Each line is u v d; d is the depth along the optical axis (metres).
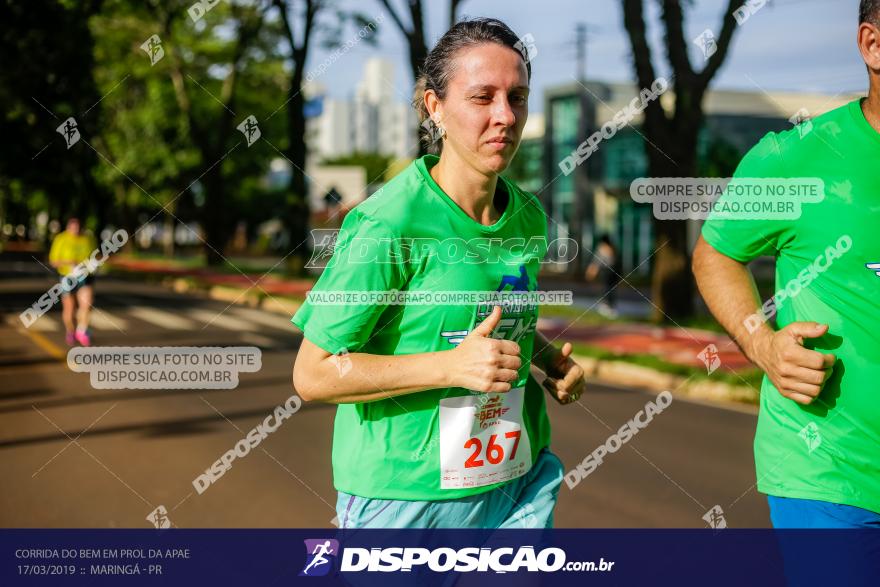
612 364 9.64
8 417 6.13
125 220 43.06
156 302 18.36
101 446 5.27
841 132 1.80
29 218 46.00
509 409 1.93
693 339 11.67
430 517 1.86
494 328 1.75
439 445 1.83
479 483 1.88
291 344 11.17
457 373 1.66
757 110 25.39
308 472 4.75
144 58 25.95
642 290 25.03
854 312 1.77
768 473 1.92
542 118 36.44
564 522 3.99
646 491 4.58
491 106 1.74
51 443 5.32
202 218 31.70
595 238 32.38
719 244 1.97
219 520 3.88
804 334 1.73
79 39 15.62
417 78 1.93
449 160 1.81
